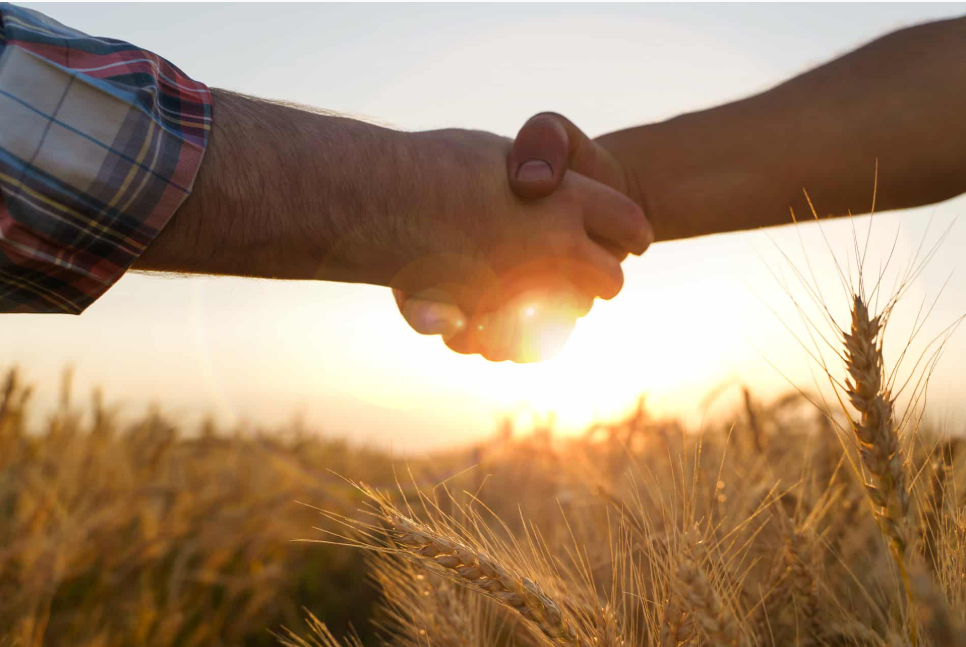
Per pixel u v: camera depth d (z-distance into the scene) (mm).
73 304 312
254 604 648
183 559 673
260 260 333
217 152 314
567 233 376
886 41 422
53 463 793
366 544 303
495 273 372
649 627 297
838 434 274
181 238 314
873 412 260
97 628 592
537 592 291
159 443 918
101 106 295
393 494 408
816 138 408
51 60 295
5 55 290
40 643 539
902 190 405
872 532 365
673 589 280
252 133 323
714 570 300
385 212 339
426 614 344
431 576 346
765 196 422
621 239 395
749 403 468
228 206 315
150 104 303
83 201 294
